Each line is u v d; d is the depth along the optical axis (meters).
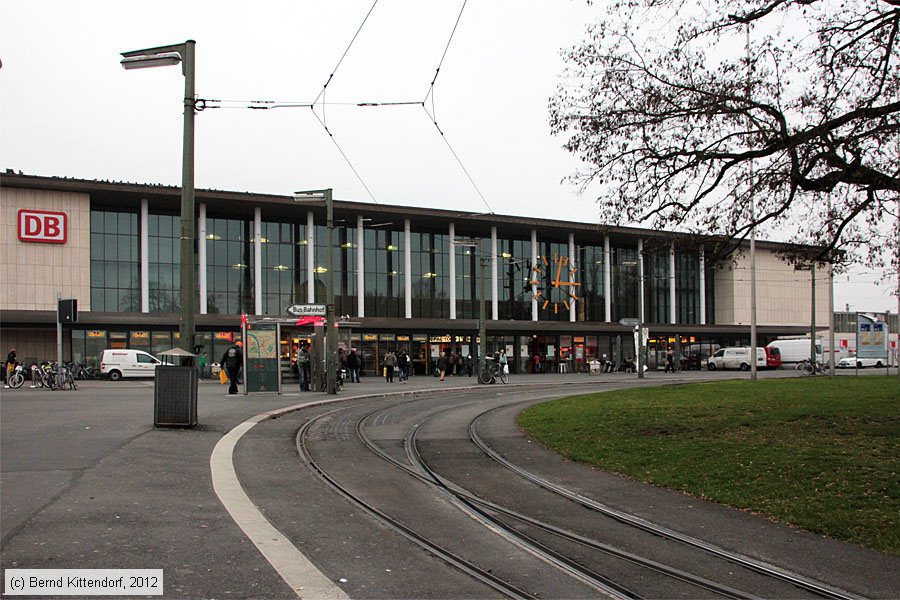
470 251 60.88
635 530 8.55
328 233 28.94
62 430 13.91
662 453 12.93
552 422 17.75
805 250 15.24
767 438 13.62
